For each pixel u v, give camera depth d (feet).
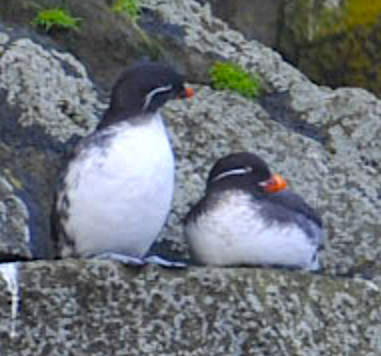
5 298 34.73
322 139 44.39
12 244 37.58
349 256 41.32
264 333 35.63
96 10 44.29
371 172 43.60
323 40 48.91
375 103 45.34
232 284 35.58
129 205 35.35
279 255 36.45
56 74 42.22
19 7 43.60
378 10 48.65
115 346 35.01
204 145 42.37
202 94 44.04
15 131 40.73
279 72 46.19
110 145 35.42
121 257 35.53
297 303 36.11
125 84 36.29
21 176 39.68
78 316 34.94
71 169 35.73
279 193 37.37
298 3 49.16
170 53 45.47
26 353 34.76
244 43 46.83
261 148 42.96
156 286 35.24
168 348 35.22
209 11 47.47
